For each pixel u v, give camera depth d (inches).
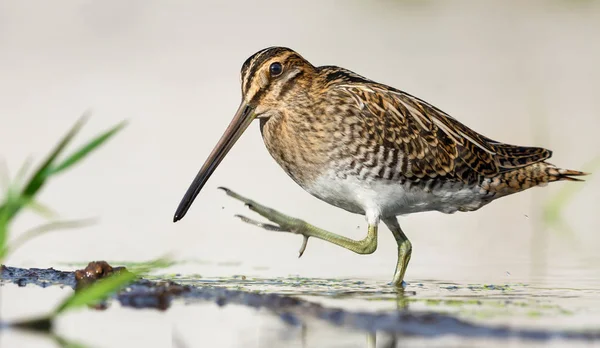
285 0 1165.1
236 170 692.1
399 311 366.6
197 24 1052.5
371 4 1192.8
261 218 600.4
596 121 798.5
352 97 472.1
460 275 465.4
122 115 776.3
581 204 651.5
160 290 395.2
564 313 365.7
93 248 510.9
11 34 981.8
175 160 700.0
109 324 351.6
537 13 1190.3
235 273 461.4
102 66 922.1
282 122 479.2
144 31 1018.1
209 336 338.0
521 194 676.1
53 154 370.3
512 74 954.7
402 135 470.9
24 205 368.2
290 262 497.0
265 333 342.3
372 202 471.8
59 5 1042.7
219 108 811.4
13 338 332.5
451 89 890.7
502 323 346.9
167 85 869.8
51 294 394.6
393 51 1026.1
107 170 677.3
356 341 333.7
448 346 321.4
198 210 608.1
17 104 794.2
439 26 1138.0
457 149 479.2
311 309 371.9
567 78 945.5
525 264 491.2
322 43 1034.7
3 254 367.6
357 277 459.2
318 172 476.1
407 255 461.1
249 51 982.4
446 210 497.4
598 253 518.3
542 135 751.7
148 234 549.3
